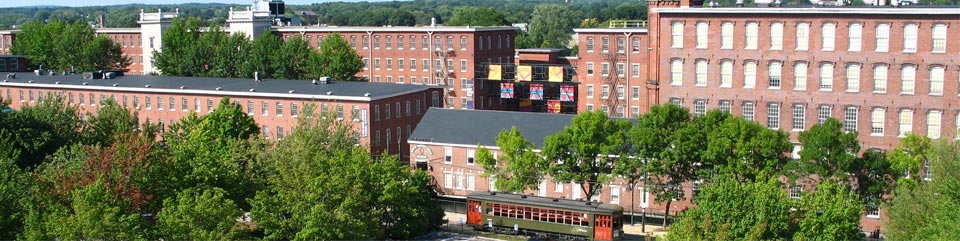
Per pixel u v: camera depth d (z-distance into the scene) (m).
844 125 88.31
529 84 156.12
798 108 89.62
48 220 61.44
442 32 156.75
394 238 78.56
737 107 92.00
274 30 173.12
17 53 185.88
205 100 122.12
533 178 84.81
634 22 155.88
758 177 69.81
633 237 81.25
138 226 61.31
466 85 156.62
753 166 76.62
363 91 116.31
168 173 71.06
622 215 80.62
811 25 87.94
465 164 98.25
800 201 61.38
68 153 79.00
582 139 82.25
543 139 94.56
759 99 90.88
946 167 64.00
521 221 83.12
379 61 163.75
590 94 150.62
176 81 131.75
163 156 71.44
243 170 84.31
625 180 89.19
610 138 81.44
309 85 122.56
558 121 97.88
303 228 68.31
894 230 62.06
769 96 90.44
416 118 122.06
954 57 83.12
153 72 182.62
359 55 164.38
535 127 97.56
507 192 87.81
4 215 64.25
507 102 162.00
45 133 88.69
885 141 86.75
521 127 98.19
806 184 78.56
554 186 93.12
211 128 97.75
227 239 60.91
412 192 76.31
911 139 77.12
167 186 70.62
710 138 77.44
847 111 87.94
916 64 84.69
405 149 119.69
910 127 85.94
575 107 153.00
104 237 59.47
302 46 150.75
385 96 113.81
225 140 95.06
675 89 94.62
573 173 82.44
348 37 166.12
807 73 88.75
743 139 76.50
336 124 94.00
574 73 151.88
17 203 65.25
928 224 58.66
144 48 183.75
